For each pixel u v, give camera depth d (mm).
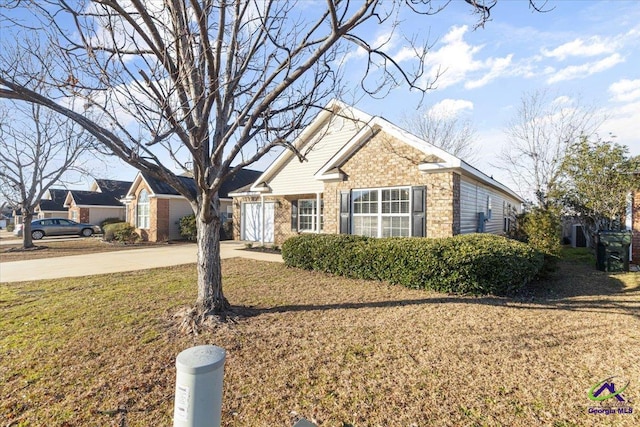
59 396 3008
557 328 4613
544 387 3094
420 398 2930
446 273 6633
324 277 8281
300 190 13672
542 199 17359
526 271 6691
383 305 5781
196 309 4949
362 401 2891
